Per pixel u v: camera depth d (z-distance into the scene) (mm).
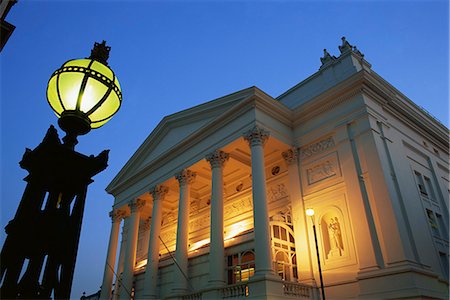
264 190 21547
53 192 3582
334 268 20312
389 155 21672
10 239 3254
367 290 18250
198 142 27844
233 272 23719
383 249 18812
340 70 26000
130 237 31656
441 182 27312
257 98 24109
